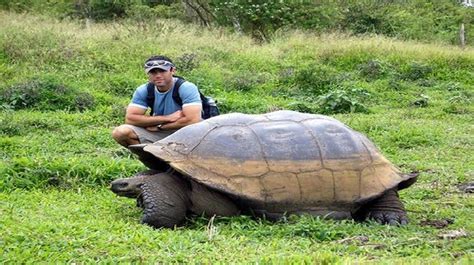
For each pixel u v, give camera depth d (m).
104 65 13.11
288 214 4.80
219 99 11.15
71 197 5.80
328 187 4.85
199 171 4.72
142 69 13.15
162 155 4.78
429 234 4.62
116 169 6.53
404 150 8.53
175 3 24.48
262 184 4.75
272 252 4.02
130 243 4.10
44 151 7.96
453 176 6.89
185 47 14.88
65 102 10.84
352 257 3.90
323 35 17.52
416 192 6.16
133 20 18.61
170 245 4.10
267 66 14.40
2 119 9.40
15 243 3.97
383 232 4.61
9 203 5.34
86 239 4.08
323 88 12.95
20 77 12.05
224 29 18.52
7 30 14.45
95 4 23.45
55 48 13.34
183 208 4.81
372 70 14.30
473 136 9.30
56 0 23.50
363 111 11.36
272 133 4.95
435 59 15.29
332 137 5.04
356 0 24.05
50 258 3.76
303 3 20.50
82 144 8.39
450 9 30.19
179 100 5.88
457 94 13.09
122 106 10.42
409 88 13.56
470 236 4.48
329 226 4.58
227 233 4.54
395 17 24.08
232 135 4.91
